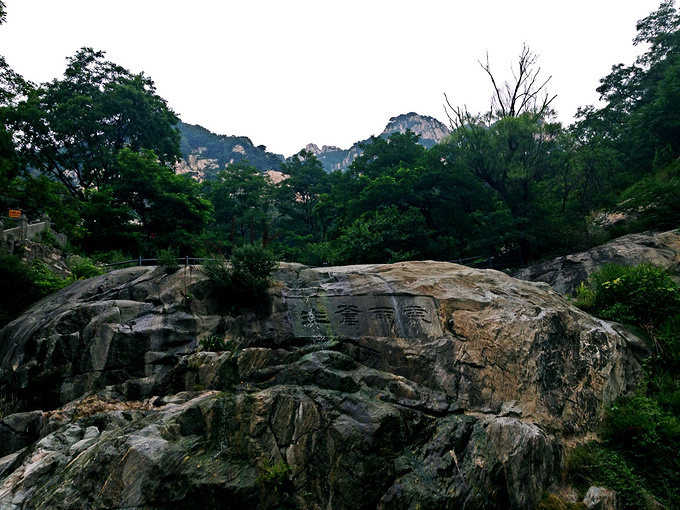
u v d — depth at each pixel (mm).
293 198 45938
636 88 31203
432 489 5711
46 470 6043
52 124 28047
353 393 6895
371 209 24109
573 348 8836
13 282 13000
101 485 5559
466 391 7812
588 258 14906
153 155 26906
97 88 31062
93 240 23500
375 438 5887
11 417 7398
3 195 19844
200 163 125938
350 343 8641
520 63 21469
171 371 8328
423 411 7066
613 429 7598
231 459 5879
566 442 7402
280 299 9594
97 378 8250
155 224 26234
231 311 9516
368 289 9555
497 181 20266
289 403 6406
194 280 9828
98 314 8984
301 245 38219
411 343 8539
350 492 5453
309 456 5914
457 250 21625
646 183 17125
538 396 7867
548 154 19438
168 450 5875
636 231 16406
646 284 10602
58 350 8461
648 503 6344
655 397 8273
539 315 9016
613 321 10555
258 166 132000
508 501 6184
